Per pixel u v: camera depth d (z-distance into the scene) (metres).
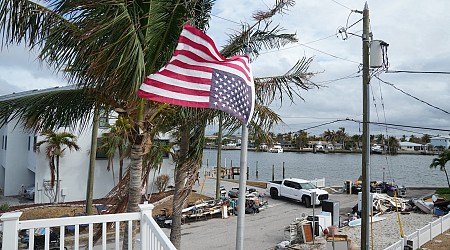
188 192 8.52
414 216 19.80
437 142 112.38
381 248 13.46
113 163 23.36
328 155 106.25
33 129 6.57
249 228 16.95
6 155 25.19
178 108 7.13
